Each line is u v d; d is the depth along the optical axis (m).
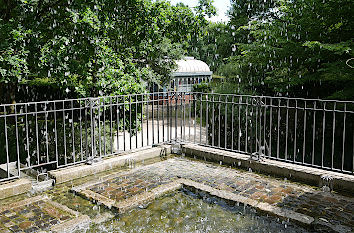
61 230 3.85
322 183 5.18
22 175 5.98
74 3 8.60
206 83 21.55
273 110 11.08
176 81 21.73
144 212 4.42
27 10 8.42
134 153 6.72
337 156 10.21
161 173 5.91
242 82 14.72
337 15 10.03
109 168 6.15
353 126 10.20
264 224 4.05
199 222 4.13
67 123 8.42
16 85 12.16
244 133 10.58
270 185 5.27
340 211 4.30
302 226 3.96
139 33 10.83
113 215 4.29
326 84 11.67
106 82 8.76
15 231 3.82
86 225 4.02
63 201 4.74
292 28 11.38
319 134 10.79
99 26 8.77
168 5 11.05
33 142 9.04
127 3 9.91
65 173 5.50
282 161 6.02
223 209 4.50
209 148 6.96
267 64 12.26
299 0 11.14
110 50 9.11
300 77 10.67
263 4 17.39
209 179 5.57
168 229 3.95
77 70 8.71
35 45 8.21
